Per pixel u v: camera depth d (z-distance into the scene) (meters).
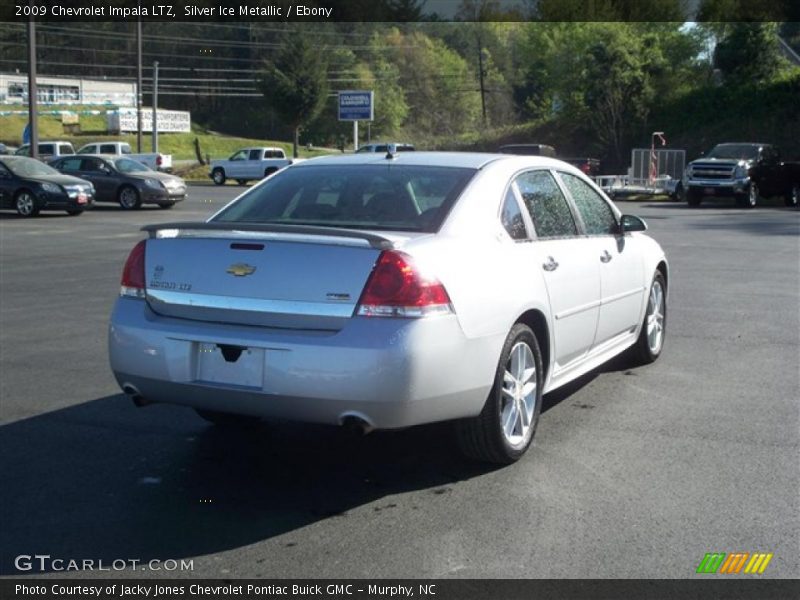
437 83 86.31
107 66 82.88
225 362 4.89
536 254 5.72
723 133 48.91
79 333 9.59
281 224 5.43
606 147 51.72
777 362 8.21
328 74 78.31
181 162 64.19
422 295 4.70
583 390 7.24
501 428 5.30
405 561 4.25
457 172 5.70
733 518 4.72
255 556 4.33
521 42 68.75
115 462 5.66
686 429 6.23
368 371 4.59
